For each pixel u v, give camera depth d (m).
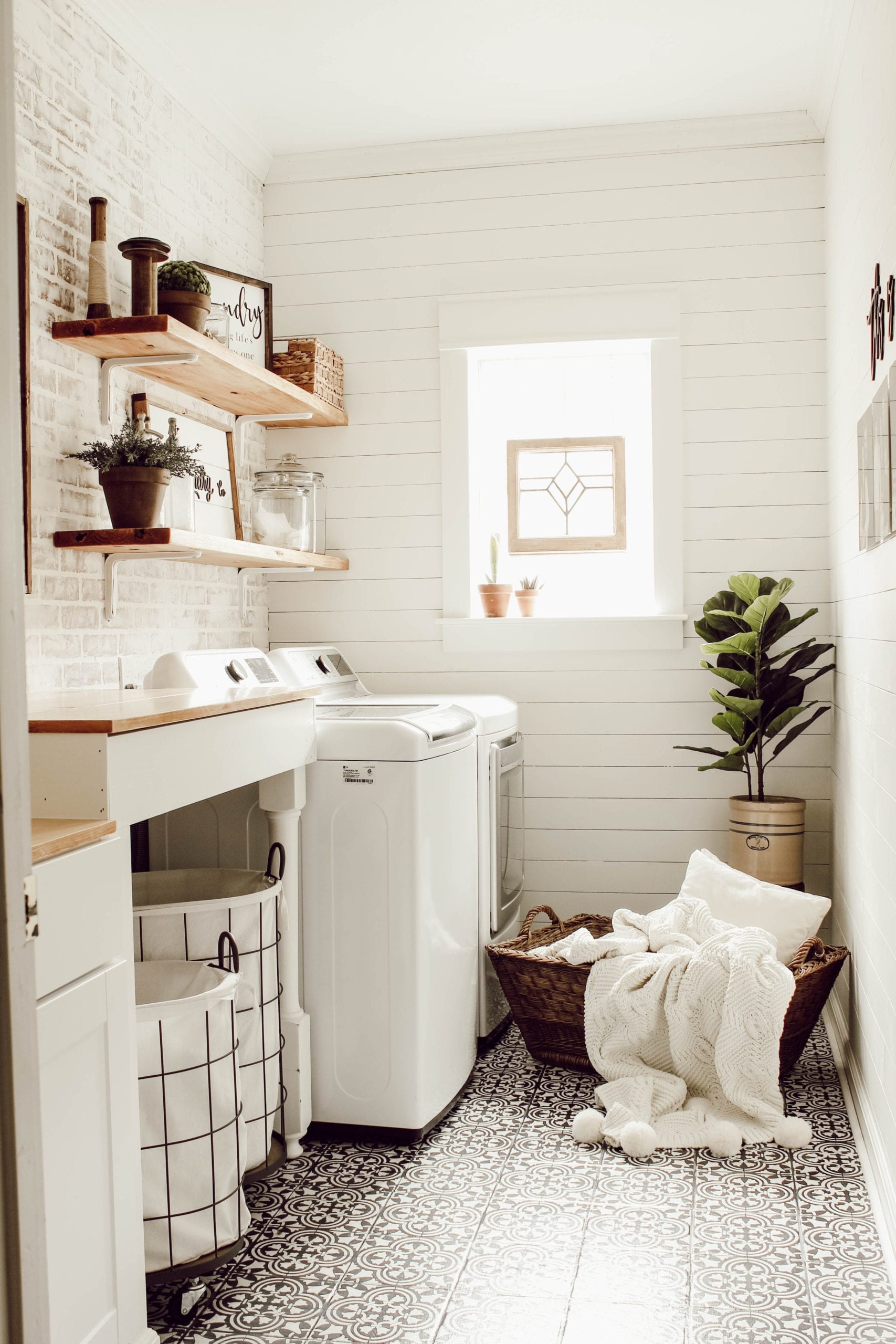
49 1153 1.36
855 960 2.71
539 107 3.31
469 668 3.66
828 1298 1.77
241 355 3.31
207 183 3.25
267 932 2.14
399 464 3.68
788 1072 2.68
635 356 3.71
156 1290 1.86
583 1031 2.75
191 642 3.09
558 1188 2.17
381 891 2.38
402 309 3.65
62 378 2.39
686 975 2.48
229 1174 1.80
